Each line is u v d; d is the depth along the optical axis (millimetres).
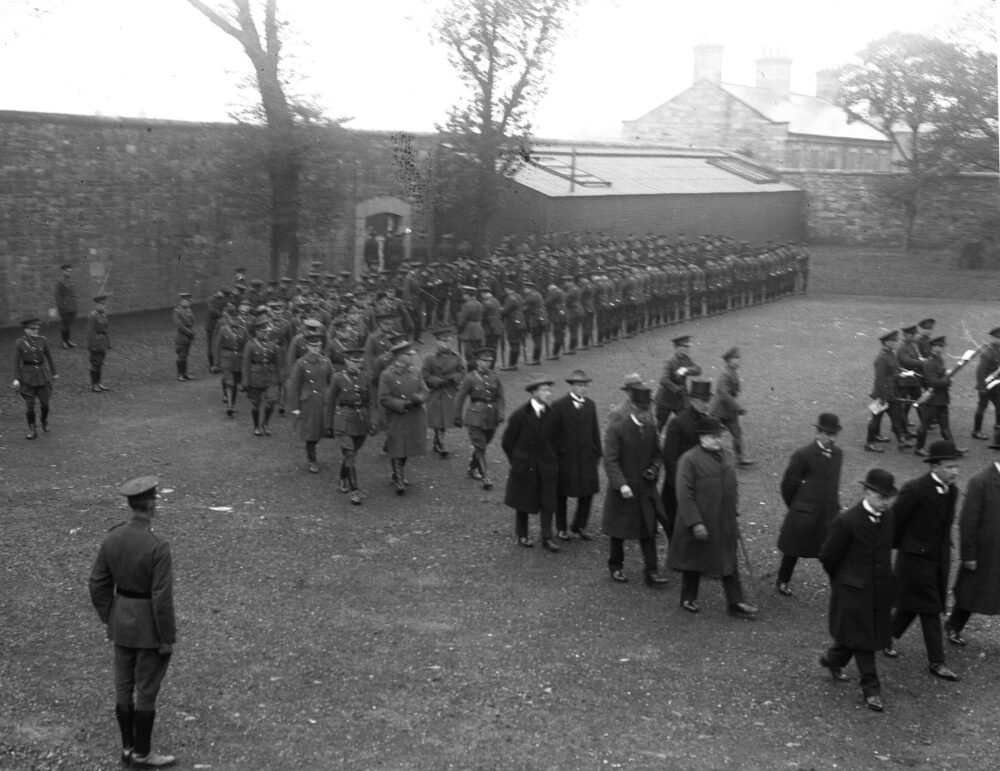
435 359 16953
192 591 11094
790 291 42438
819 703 9055
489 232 39312
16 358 17281
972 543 10086
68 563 11742
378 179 36594
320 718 8492
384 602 11016
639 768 7859
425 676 9305
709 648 10117
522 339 25672
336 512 14062
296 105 30719
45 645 9656
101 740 8023
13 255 26453
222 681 9086
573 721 8570
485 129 37375
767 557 12680
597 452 13156
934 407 17703
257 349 17875
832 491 11273
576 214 40250
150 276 30516
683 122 65438
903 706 9062
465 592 11383
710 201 49188
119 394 21172
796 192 56781
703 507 10695
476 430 15438
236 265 33500
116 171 29141
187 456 16609
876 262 50938
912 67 50188
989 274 47812
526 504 12672
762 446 17953
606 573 12102
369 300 23328
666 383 17734
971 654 10250
